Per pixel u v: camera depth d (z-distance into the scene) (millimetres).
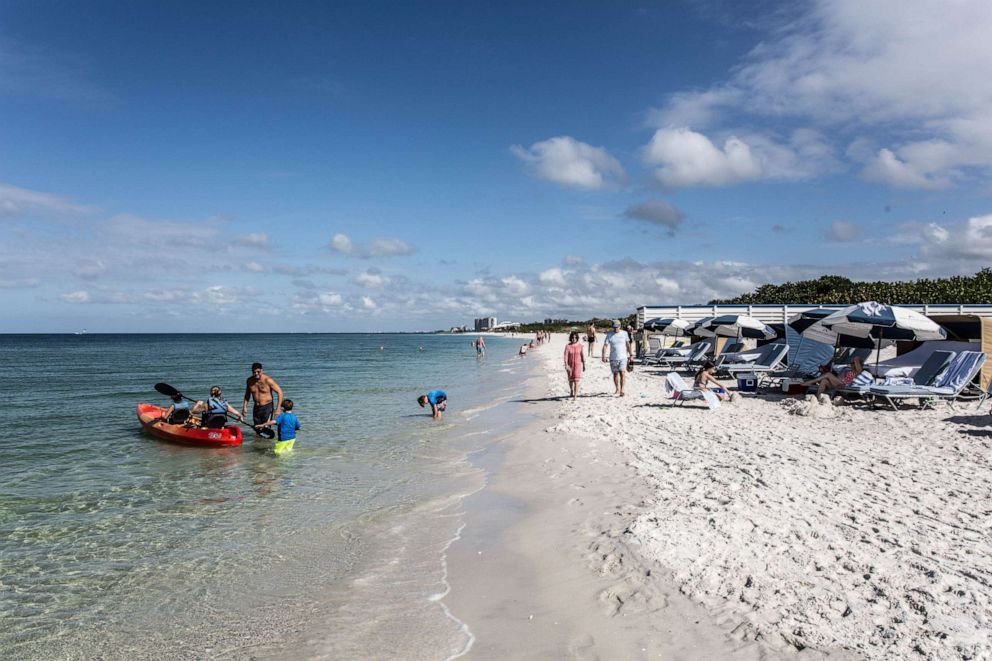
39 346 90062
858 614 3543
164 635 4047
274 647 3805
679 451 8391
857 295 44312
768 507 5551
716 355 22438
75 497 7562
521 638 3688
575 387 15664
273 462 9375
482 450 9945
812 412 10930
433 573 4867
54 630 4160
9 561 5441
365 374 30266
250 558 5391
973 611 3492
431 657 3537
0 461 9688
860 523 5070
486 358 50969
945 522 5070
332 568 5090
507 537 5617
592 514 5992
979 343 13109
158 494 7648
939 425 9539
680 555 4590
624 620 3771
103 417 15180
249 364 41562
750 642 3369
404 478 8203
